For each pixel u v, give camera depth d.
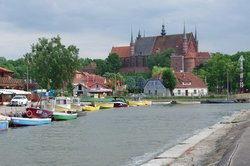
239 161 23.30
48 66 119.88
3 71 111.69
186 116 84.81
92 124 64.50
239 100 171.25
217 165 23.77
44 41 121.94
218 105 145.75
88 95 172.50
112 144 40.72
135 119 76.06
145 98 175.00
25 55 127.19
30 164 30.22
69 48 121.44
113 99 135.62
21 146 39.25
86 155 33.94
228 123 61.59
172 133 51.06
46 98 80.50
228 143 34.53
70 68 121.25
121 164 29.88
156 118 78.81
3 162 30.97
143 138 45.75
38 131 53.12
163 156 30.03
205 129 53.06
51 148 37.94
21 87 116.62
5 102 97.62
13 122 57.91
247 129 44.84
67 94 121.12
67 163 30.56
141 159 31.83
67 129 55.84
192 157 29.19
